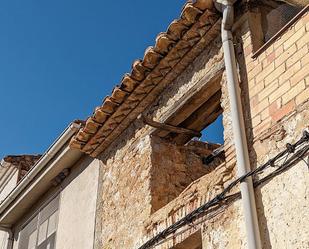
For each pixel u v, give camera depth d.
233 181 5.51
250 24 6.15
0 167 14.73
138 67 7.07
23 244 10.88
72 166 9.73
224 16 6.12
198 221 5.82
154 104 7.46
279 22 6.37
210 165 7.61
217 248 5.45
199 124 7.21
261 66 5.79
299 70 5.30
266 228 4.98
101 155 8.65
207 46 6.68
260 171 5.23
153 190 6.97
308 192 4.72
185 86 6.88
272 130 5.33
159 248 6.28
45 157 9.62
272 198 5.04
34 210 10.81
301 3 5.82
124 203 7.49
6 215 11.38
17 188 10.63
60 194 9.82
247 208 5.09
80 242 8.35
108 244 7.54
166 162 7.27
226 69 5.97
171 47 6.75
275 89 5.50
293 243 4.69
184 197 6.24
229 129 5.87
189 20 6.38
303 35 5.42
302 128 5.02
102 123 8.02
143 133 7.55
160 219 6.49
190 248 6.12
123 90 7.41
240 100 5.77
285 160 5.02
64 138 9.10
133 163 7.57
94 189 8.56
